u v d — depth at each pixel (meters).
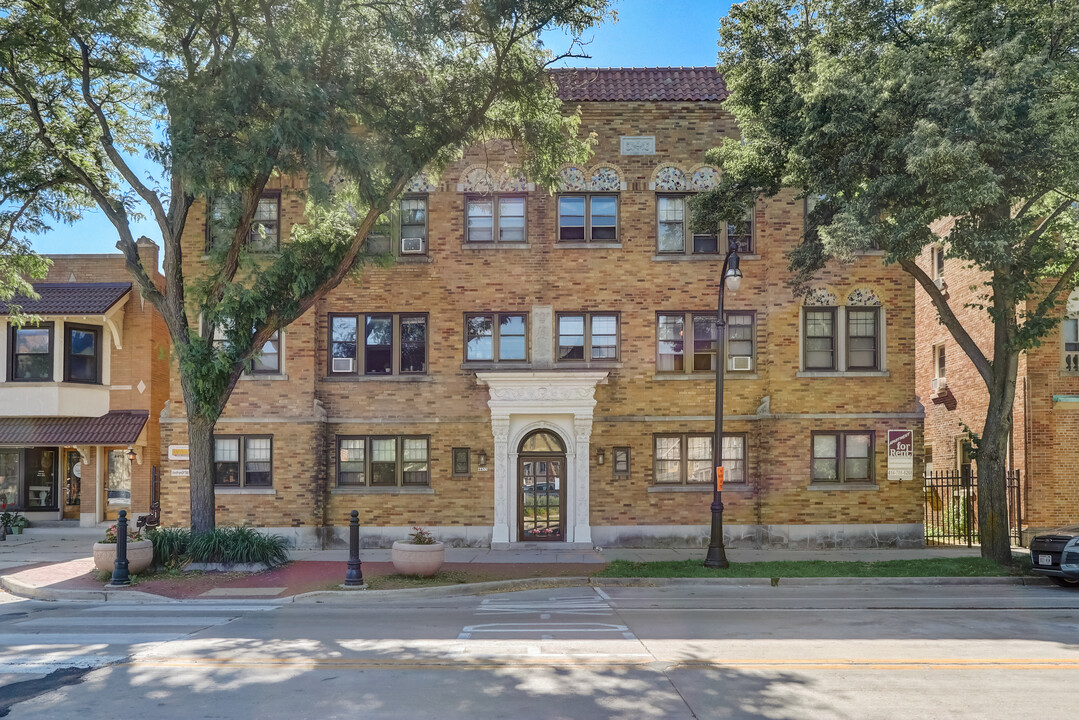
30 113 16.44
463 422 19.66
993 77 13.19
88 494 23.89
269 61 12.98
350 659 8.42
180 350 14.78
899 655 8.65
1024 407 20.97
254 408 19.52
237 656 8.57
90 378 23.59
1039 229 16.02
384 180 15.49
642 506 19.50
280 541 16.69
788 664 8.20
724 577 14.79
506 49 14.65
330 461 19.77
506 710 6.60
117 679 7.57
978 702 6.86
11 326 22.94
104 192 17.33
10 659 8.41
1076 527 15.27
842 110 14.30
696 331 20.03
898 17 15.60
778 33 16.42
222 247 15.30
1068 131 12.70
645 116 20.09
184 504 19.34
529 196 20.00
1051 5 14.13
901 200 14.39
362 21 14.53
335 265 15.61
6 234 17.42
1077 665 8.19
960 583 14.97
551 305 19.83
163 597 13.05
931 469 27.08
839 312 19.61
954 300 25.02
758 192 16.98
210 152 12.75
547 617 11.19
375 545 19.48
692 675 7.74
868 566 15.86
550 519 19.66
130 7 14.34
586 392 19.27
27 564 17.14
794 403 19.44
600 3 14.54
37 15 14.62
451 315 19.89
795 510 19.27
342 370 19.97
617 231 20.05
